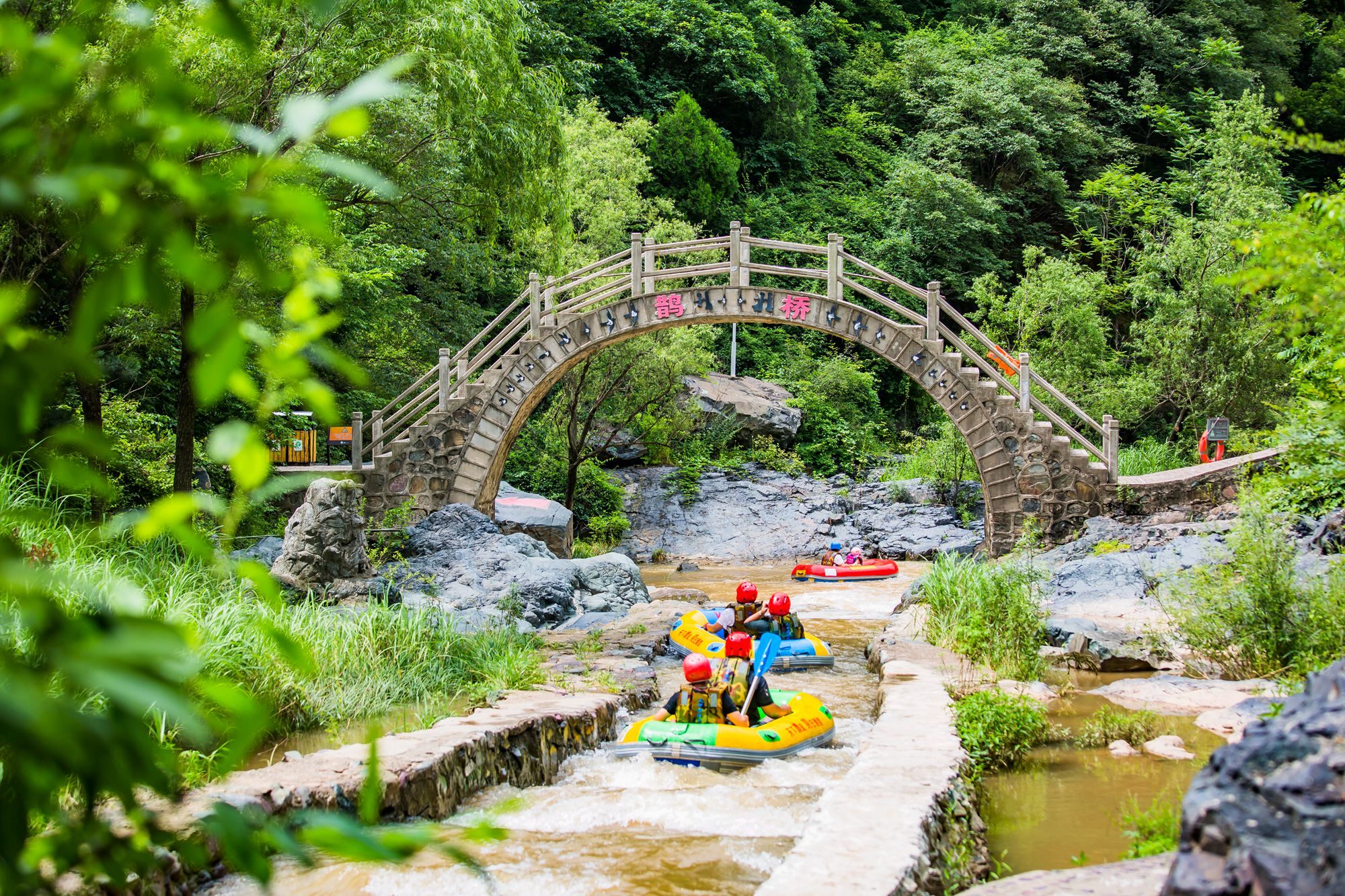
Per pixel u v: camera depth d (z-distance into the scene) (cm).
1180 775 803
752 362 4572
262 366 115
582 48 4384
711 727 905
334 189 1739
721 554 3067
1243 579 1173
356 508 1462
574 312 2242
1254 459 2033
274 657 931
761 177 5056
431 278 3011
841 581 2522
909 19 6531
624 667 1246
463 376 2234
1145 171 5609
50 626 106
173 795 120
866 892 472
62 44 111
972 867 601
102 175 107
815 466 3841
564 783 855
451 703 1044
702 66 4859
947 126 5172
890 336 2166
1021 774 820
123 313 1298
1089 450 2166
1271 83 5850
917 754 743
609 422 3172
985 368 2161
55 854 115
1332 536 1387
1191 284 3097
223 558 122
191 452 1365
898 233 4709
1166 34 5672
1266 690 1006
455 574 1727
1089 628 1353
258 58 1201
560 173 2064
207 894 579
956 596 1398
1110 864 476
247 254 112
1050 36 5653
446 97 1666
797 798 792
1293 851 315
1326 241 656
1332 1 6669
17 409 107
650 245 2222
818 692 1250
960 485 3178
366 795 126
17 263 1110
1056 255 4862
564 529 2305
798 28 5766
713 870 639
